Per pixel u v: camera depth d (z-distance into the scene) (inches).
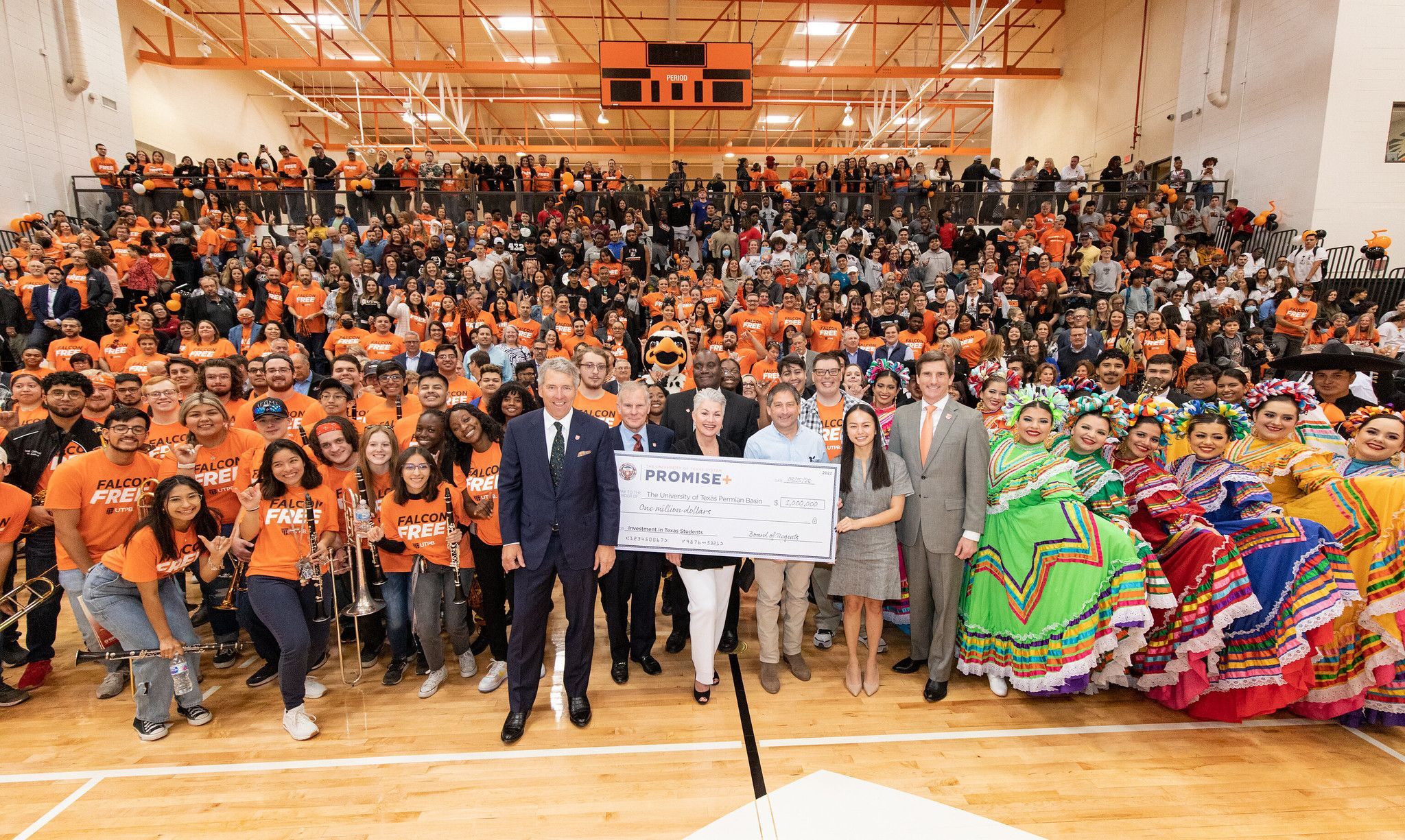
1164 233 497.7
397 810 105.1
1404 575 118.3
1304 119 443.5
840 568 133.6
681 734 124.2
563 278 395.2
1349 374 164.2
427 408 169.0
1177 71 552.1
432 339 315.3
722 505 128.7
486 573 142.7
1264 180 473.7
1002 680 137.3
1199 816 103.0
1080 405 135.0
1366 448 132.1
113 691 141.1
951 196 533.3
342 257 429.1
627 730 125.8
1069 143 700.7
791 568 139.3
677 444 149.6
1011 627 130.9
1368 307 356.5
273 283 358.6
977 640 137.6
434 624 137.6
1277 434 133.6
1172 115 558.9
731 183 634.8
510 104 906.1
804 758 117.0
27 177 453.7
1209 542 120.0
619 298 341.1
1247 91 488.4
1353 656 123.5
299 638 122.3
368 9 645.3
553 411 119.5
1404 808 104.7
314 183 522.9
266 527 124.0
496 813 104.2
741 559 139.7
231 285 379.9
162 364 261.4
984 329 323.3
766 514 128.3
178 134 684.7
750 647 162.1
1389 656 119.9
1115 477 132.0
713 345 299.1
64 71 482.3
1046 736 123.2
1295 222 449.4
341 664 133.0
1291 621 116.6
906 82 799.7
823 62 796.6
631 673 148.6
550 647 162.7
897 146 1077.8
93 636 142.6
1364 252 414.3
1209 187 499.5
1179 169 514.6
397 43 735.7
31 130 456.8
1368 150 433.4
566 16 597.3
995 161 555.2
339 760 117.5
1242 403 157.6
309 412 189.6
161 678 125.3
